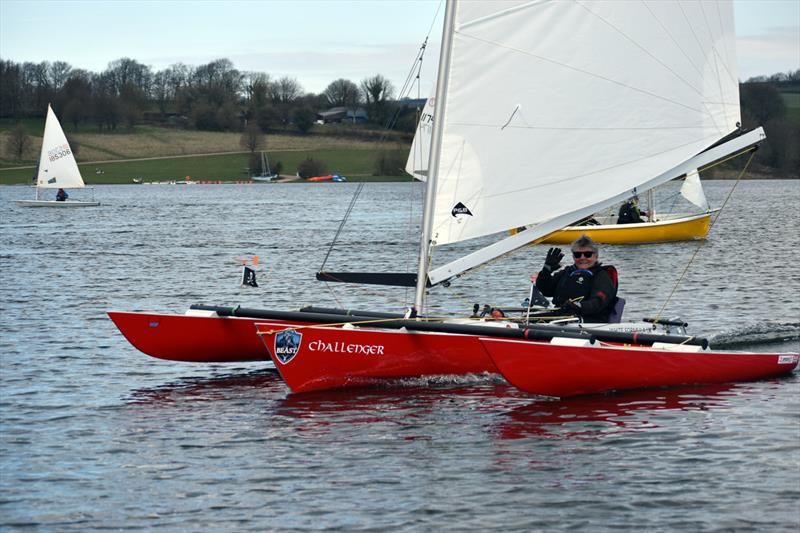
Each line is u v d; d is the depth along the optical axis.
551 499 15.84
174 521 15.20
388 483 16.64
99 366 26.14
